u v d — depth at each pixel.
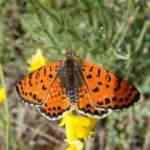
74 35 0.30
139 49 0.32
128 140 0.34
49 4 0.31
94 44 0.30
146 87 0.33
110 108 0.24
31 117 0.37
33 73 0.25
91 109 0.24
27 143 0.36
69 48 0.31
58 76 0.25
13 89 0.38
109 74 0.24
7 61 0.36
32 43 0.33
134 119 0.34
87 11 0.31
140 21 0.32
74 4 0.31
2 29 0.36
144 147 0.34
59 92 0.25
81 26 0.31
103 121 0.34
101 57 0.30
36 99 0.25
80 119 0.26
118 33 0.30
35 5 0.31
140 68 0.32
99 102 0.24
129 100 0.24
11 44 0.36
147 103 0.34
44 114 0.25
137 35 0.32
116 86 0.24
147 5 0.32
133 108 0.33
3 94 0.28
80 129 0.26
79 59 0.28
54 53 0.31
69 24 0.31
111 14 0.31
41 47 0.32
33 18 0.31
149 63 0.32
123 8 0.32
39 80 0.25
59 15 0.31
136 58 0.31
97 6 0.30
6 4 0.36
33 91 0.25
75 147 0.26
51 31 0.31
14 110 0.37
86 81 0.24
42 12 0.31
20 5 0.35
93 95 0.24
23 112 0.37
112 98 0.24
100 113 0.24
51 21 0.31
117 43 0.31
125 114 0.33
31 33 0.31
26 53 0.36
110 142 0.34
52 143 0.36
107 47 0.30
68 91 0.24
